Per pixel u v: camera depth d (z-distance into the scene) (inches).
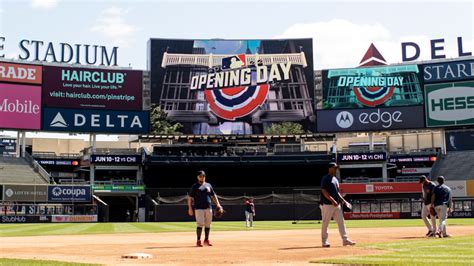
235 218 2423.7
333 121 2930.6
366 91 2928.2
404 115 2886.3
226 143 3019.2
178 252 605.3
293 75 2974.9
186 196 2664.9
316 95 2999.5
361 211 2466.8
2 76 2748.5
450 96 2839.6
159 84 2950.3
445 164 2854.3
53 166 3009.4
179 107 2950.3
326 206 673.0
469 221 1733.5
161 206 2444.6
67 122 2829.7
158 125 2928.2
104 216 2412.6
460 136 3090.6
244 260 510.0
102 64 2947.8
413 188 2613.2
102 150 3080.7
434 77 2871.6
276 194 2596.0
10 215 2231.8
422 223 1706.4
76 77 2861.7
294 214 2386.8
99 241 868.6
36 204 2320.4
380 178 2974.9
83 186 2459.4
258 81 2974.9
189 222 2237.9
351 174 3189.0
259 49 2997.0
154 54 2967.5
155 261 506.0
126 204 3016.7
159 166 2935.5
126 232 1256.2
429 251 572.4
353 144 3612.2
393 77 2918.3
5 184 2332.7
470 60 2829.7
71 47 2915.8
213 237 970.7
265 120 2950.3
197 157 2883.9
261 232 1175.0
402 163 2960.1
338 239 842.8
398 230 1194.6
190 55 2987.2
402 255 529.7
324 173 3065.9
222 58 2997.0
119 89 2906.0
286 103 2960.1
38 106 2802.7
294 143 3056.1
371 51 3043.8
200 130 2947.8
